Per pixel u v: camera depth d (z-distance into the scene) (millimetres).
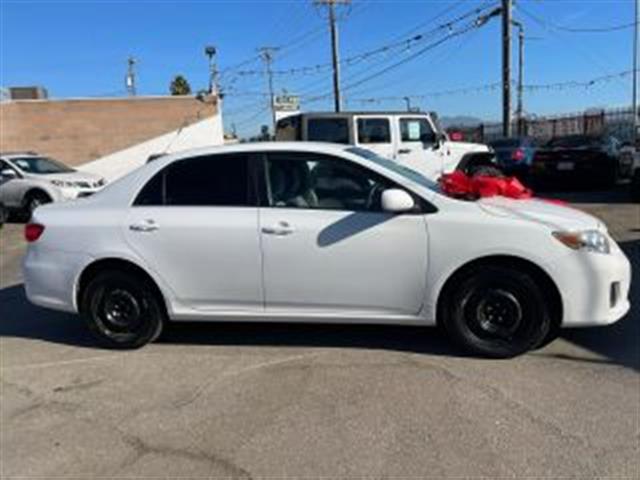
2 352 6812
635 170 16016
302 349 6391
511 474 4152
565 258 5762
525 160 23812
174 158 6566
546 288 5871
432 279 5973
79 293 6695
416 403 5137
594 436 4562
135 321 6598
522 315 5871
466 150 16031
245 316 6375
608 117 37344
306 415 5035
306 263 6148
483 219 5871
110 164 35219
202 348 6574
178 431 4910
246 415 5094
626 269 6016
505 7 29500
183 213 6406
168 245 6387
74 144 34969
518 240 5781
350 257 6070
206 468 4391
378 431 4742
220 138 35594
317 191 6223
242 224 6238
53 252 6695
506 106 29969
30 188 18625
